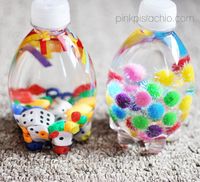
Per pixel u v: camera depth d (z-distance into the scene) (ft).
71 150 1.11
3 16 1.72
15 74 1.07
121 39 1.65
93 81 1.09
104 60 1.52
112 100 1.07
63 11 0.98
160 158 1.10
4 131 1.16
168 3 1.01
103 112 1.26
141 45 1.08
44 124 1.04
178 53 1.05
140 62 1.08
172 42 1.05
